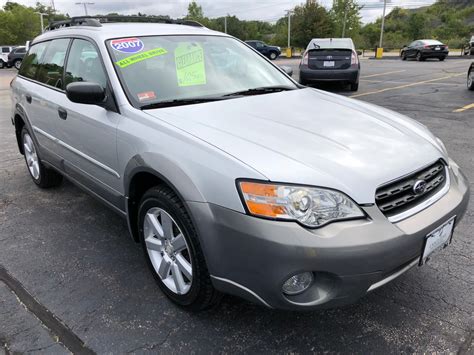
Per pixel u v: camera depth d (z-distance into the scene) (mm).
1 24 64188
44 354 2207
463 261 2938
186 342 2277
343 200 1925
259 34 76938
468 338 2244
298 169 1971
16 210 3988
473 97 9922
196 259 2191
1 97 12734
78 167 3348
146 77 2908
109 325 2414
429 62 24578
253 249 1909
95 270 2965
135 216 2803
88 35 3238
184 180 2123
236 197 1944
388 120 2762
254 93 3133
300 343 2256
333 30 50594
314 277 1950
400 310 2475
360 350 2195
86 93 2660
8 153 6012
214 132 2303
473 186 4211
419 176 2209
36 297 2678
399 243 1949
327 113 2748
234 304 2568
